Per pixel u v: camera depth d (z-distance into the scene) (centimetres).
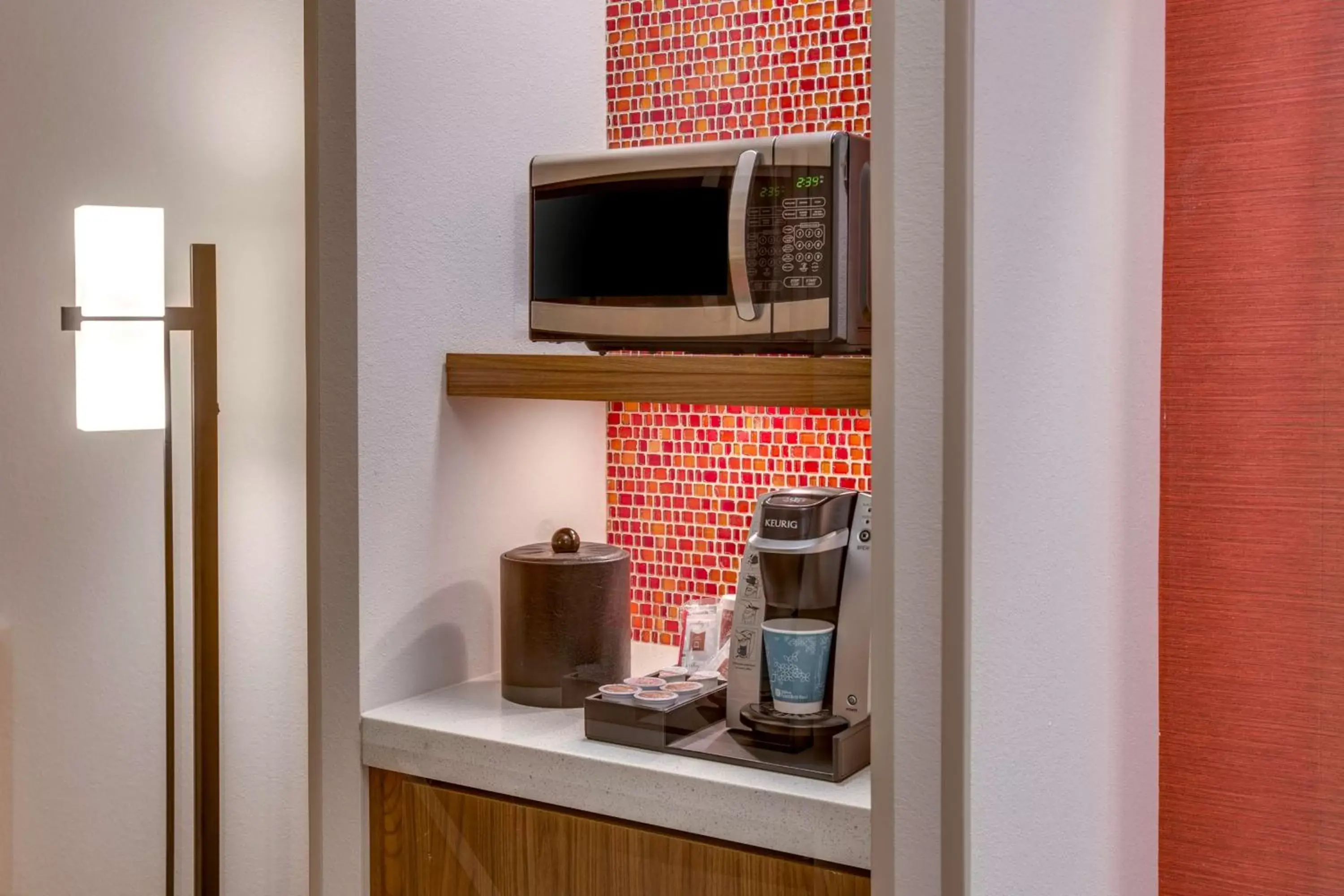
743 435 152
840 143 115
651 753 117
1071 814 114
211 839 181
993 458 93
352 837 129
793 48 147
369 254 126
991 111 91
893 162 91
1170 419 143
